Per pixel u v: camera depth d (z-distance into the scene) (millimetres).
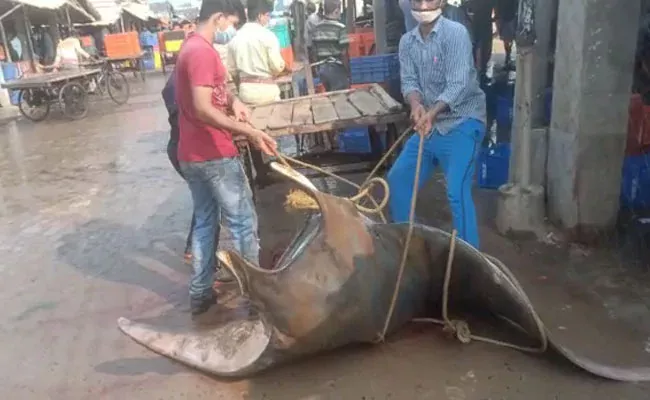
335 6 9297
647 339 3535
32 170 9336
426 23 3957
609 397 3059
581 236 4840
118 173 8688
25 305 4602
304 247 3273
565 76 4770
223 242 5426
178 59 3703
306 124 4680
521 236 5023
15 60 19031
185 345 3721
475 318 3809
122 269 5160
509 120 6754
